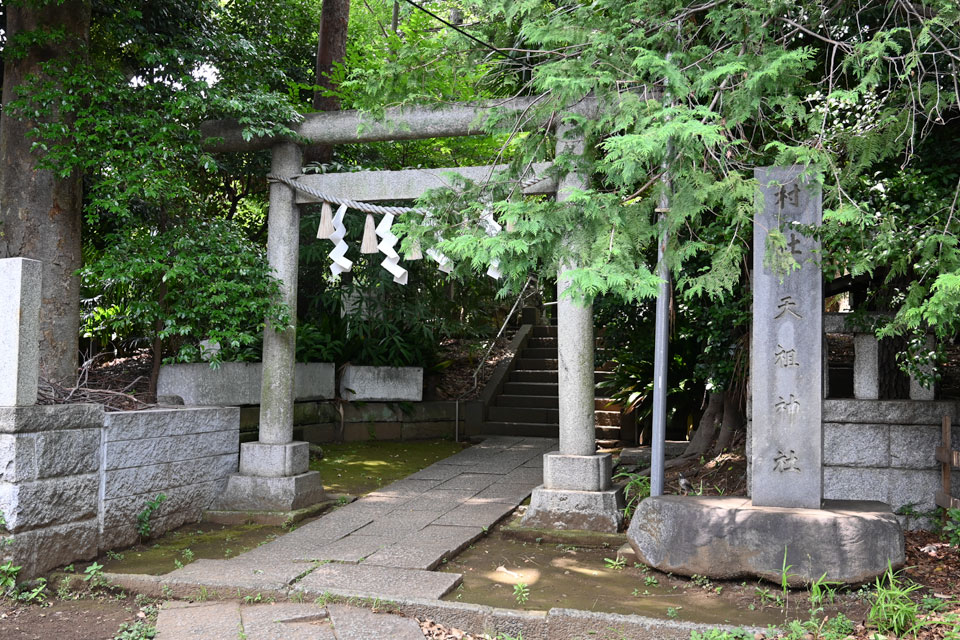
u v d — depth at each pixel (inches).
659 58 139.6
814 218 178.7
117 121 231.8
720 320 248.7
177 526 229.5
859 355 221.1
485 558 201.3
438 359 452.1
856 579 165.5
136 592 173.0
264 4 388.8
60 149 225.3
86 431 193.5
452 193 167.3
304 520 242.1
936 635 142.4
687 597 168.4
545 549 210.5
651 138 126.3
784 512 172.7
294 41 418.0
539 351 492.4
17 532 171.5
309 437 371.2
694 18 176.1
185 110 241.1
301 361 370.6
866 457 216.4
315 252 385.1
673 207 146.1
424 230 158.9
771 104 149.8
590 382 228.7
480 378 459.2
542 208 143.5
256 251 274.2
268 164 355.3
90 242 331.6
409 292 417.1
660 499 187.3
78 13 247.4
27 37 232.1
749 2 151.2
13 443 171.9
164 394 298.7
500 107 181.5
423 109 239.8
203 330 259.0
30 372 177.6
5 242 240.5
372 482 298.0
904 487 213.5
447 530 221.8
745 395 270.1
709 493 249.1
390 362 410.0
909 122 152.9
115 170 230.1
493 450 365.1
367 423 397.7
